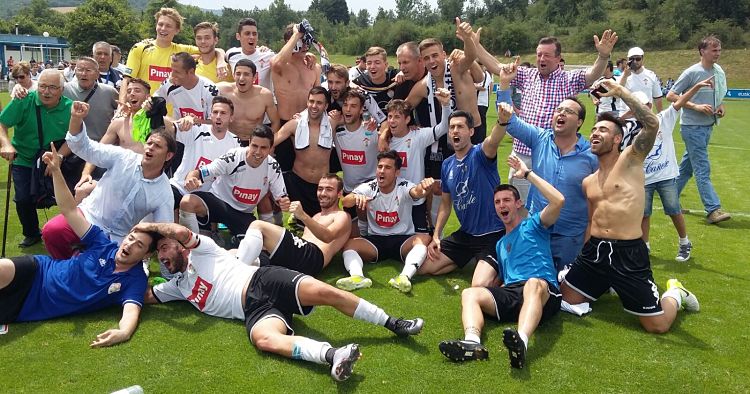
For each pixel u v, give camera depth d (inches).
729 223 306.2
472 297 172.7
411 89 268.4
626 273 176.7
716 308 195.5
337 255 245.8
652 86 370.0
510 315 177.2
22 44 2353.6
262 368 147.9
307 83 292.7
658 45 2443.4
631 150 177.8
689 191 391.5
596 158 199.6
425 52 255.0
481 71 282.7
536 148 214.2
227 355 154.5
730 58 2177.7
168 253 174.4
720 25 2399.1
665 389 144.6
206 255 177.9
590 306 196.2
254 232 193.9
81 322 172.9
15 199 239.1
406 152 250.4
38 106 235.1
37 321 172.7
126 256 171.0
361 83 279.6
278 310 164.1
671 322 177.0
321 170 260.7
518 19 3068.4
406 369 149.5
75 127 190.7
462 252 221.9
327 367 148.4
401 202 232.2
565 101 202.5
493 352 160.2
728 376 151.3
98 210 201.5
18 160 239.9
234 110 270.5
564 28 2834.6
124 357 152.6
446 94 233.1
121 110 249.8
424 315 185.3
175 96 268.2
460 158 219.3
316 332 169.8
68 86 265.3
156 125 237.0
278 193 242.5
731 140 678.5
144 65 314.5
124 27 2303.2
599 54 247.4
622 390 143.3
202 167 226.4
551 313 179.3
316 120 255.4
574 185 200.2
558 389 142.6
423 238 232.4
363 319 165.0
